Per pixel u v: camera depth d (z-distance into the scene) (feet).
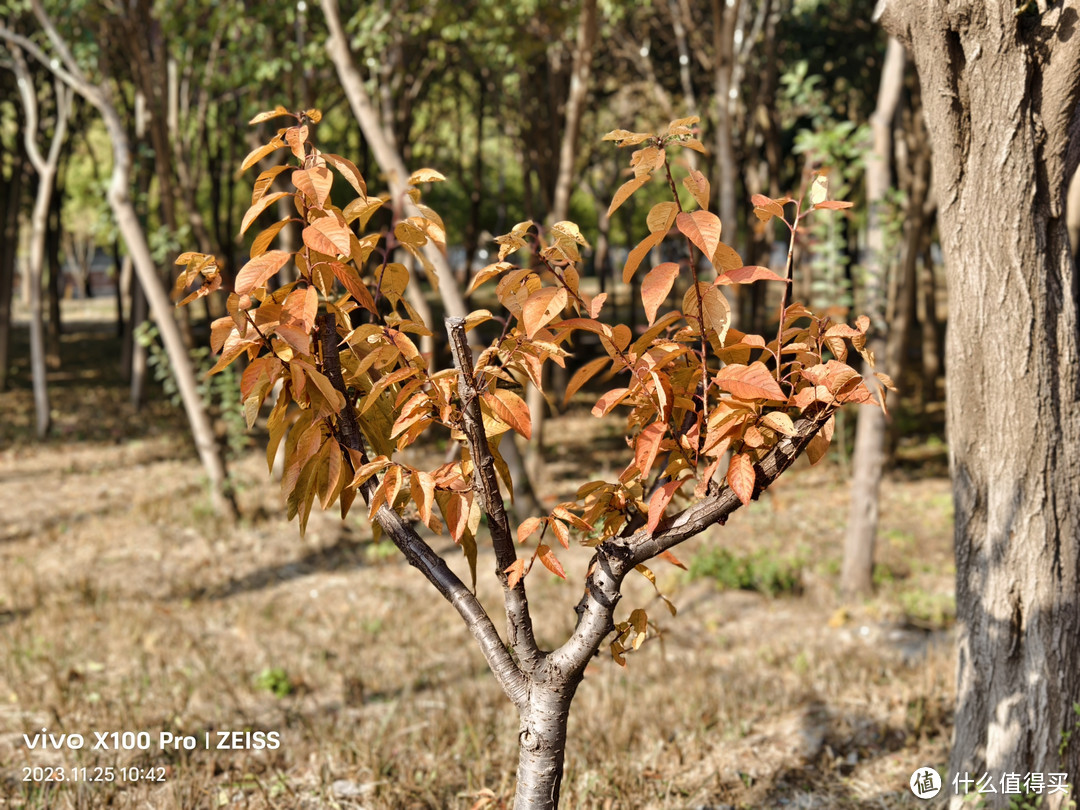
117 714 14.73
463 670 17.57
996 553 9.89
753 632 20.17
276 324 5.78
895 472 37.19
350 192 45.55
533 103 48.55
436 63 48.21
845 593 22.41
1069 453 9.55
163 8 32.37
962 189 9.66
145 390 57.67
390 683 16.83
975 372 9.89
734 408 5.88
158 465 38.27
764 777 12.97
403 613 21.18
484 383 6.04
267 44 33.17
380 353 6.08
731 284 5.59
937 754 13.55
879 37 51.60
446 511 6.39
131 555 25.99
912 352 67.82
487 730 14.26
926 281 49.42
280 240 35.53
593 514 6.59
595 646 6.36
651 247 5.83
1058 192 9.32
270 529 28.86
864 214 46.57
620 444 42.75
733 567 23.31
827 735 14.32
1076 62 8.74
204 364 38.91
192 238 47.67
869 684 16.29
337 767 13.25
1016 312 9.45
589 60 31.01
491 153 81.66
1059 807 9.53
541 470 34.99
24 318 119.34
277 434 6.26
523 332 6.22
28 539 27.53
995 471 9.84
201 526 28.60
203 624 20.34
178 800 11.54
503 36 32.50
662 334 7.08
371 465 5.97
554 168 48.11
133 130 52.03
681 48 43.78
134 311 52.75
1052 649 9.58
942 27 9.20
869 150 26.22
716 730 14.58
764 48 51.19
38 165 43.60
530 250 6.22
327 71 36.42
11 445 42.63
